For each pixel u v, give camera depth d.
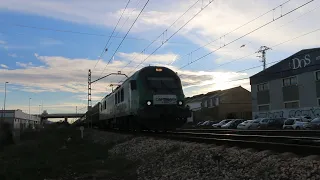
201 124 68.62
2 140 29.25
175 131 26.20
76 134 49.53
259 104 63.84
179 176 11.45
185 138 18.03
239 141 13.98
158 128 22.25
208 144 14.71
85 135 45.19
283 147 11.73
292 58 55.88
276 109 59.28
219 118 82.12
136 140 21.50
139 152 17.94
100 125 51.28
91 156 20.53
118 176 13.59
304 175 8.43
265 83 62.47
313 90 51.75
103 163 17.31
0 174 14.86
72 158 20.06
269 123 42.47
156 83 22.11
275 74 59.72
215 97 85.38
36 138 37.97
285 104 57.50
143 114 21.28
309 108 52.31
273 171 9.28
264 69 62.66
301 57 54.06
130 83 23.25
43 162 18.53
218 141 15.34
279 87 58.75
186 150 14.24
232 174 10.11
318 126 34.03
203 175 10.80
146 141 19.75
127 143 22.05
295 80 55.56
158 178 11.99
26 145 26.98
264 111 62.38
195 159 12.73
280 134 22.34
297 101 54.81
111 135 30.61
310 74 52.28
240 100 83.25
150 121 21.88
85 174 14.69
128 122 26.72
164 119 21.89
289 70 56.50
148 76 22.34
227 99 82.81
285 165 9.41
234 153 11.99
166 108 21.52
